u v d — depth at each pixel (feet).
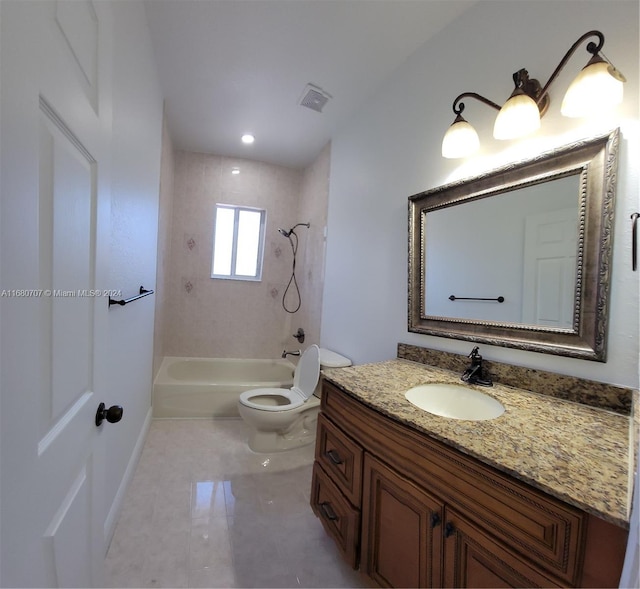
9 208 1.32
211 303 11.19
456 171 4.84
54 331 1.79
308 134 8.88
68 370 2.01
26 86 1.41
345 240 7.75
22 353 1.45
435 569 2.76
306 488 5.86
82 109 2.10
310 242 10.40
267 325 11.66
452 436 2.70
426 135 5.40
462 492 2.59
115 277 4.09
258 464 6.56
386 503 3.30
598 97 2.92
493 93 4.35
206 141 9.84
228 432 7.97
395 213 6.07
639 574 1.30
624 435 2.70
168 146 8.96
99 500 2.74
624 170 3.08
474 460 2.52
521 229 3.90
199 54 5.97
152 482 5.75
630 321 3.03
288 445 7.21
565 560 1.99
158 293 8.46
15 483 1.42
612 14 3.20
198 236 10.96
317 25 5.19
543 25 3.79
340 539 3.96
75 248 2.07
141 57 5.01
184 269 10.88
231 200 11.14
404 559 3.07
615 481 2.08
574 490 1.98
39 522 1.66
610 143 3.12
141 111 5.17
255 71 6.37
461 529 2.57
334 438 4.25
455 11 4.82
